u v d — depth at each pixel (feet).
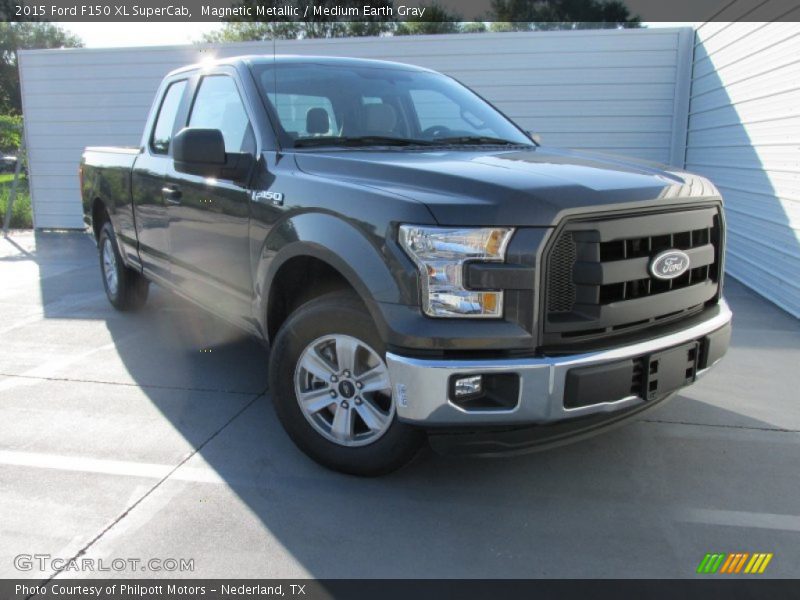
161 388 13.39
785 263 20.29
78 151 38.29
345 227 8.86
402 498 9.28
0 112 136.87
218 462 10.27
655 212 8.64
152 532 8.43
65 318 18.99
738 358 15.48
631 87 31.65
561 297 8.08
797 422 11.87
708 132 28.35
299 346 9.71
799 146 19.40
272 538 8.33
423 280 7.93
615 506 9.13
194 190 12.71
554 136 32.86
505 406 7.93
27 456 10.40
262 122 11.27
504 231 7.77
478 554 8.05
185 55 35.65
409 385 8.03
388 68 13.87
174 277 14.37
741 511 9.00
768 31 21.76
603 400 8.13
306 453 10.07
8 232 38.83
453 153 10.63
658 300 8.77
